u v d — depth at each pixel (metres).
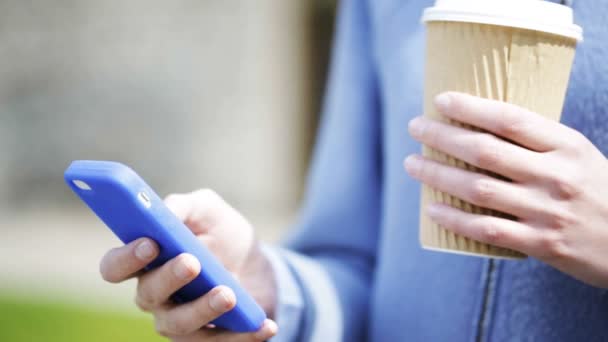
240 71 15.91
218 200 2.38
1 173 16.59
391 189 2.52
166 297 2.04
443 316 2.32
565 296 2.12
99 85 16.30
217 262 2.04
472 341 2.25
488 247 1.92
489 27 1.84
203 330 2.20
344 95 2.85
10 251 13.62
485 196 1.81
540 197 1.81
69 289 11.15
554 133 1.81
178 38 16.00
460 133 1.84
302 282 2.49
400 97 2.49
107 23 16.14
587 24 2.15
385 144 2.66
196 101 16.05
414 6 2.52
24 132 16.61
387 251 2.53
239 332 2.14
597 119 2.09
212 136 16.05
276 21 15.80
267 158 16.00
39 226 15.53
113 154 16.31
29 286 11.25
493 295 2.21
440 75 1.92
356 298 2.64
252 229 2.43
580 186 1.79
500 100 1.87
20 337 8.99
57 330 9.20
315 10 16.02
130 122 16.28
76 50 16.30
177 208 2.26
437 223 1.93
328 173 2.85
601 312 2.09
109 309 10.05
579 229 1.80
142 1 15.99
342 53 2.92
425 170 1.91
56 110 16.50
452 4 1.87
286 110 16.02
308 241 2.87
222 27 15.87
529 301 2.16
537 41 1.85
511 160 1.79
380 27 2.65
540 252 1.82
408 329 2.42
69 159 16.55
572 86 2.13
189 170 16.11
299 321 2.43
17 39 16.38
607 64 2.10
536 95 1.88
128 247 1.98
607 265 1.82
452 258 2.32
